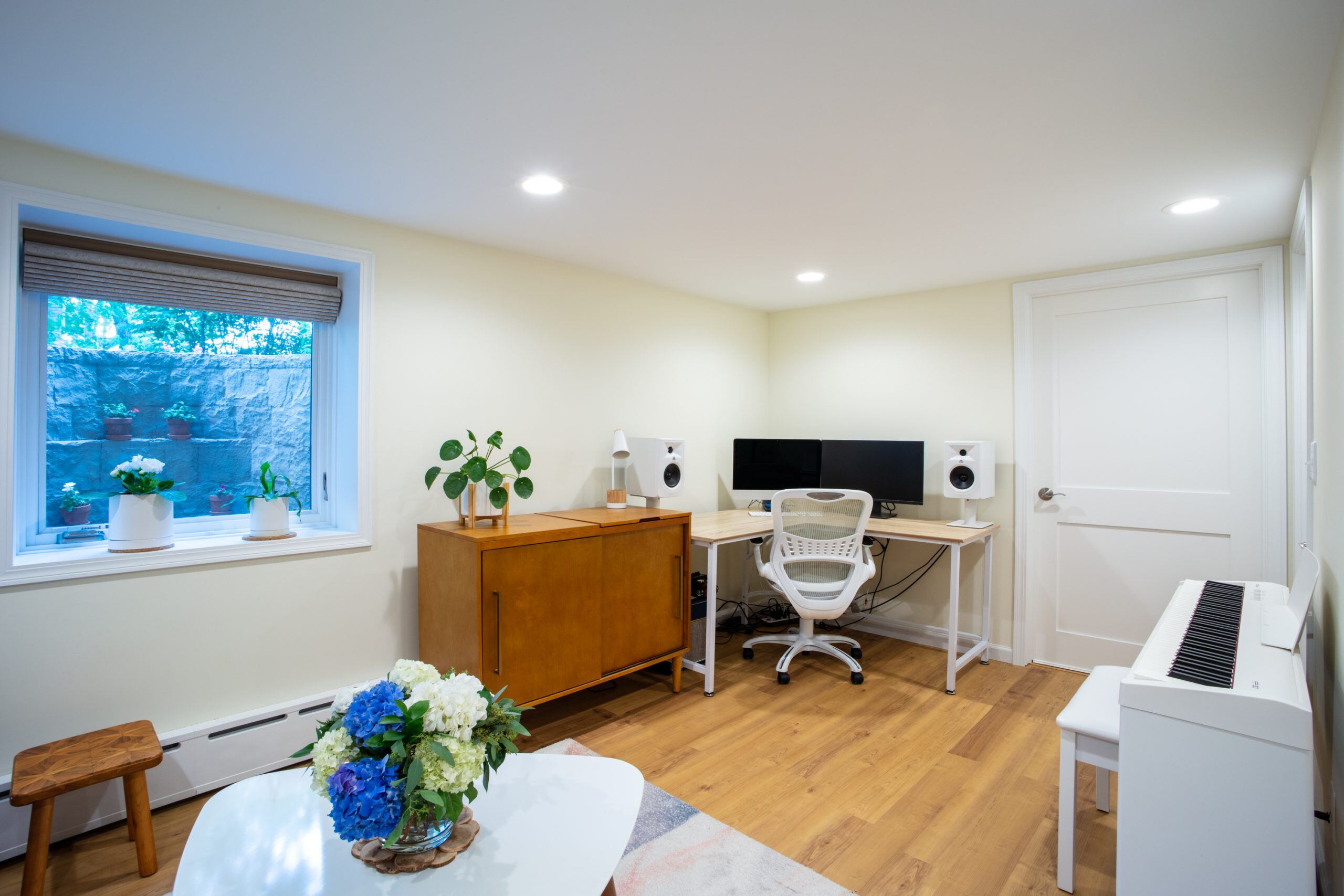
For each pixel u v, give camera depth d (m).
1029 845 1.89
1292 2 1.24
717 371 4.13
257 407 2.53
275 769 2.27
